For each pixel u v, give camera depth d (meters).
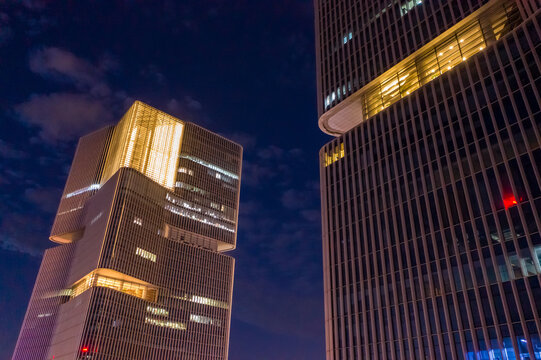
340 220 79.00
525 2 65.25
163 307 150.50
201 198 183.62
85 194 182.38
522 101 58.22
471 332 52.62
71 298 150.25
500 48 63.62
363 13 95.12
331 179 85.25
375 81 84.62
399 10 86.12
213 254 174.62
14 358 146.75
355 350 65.75
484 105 62.75
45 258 171.38
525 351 47.12
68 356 128.00
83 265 149.50
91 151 198.00
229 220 189.12
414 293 61.19
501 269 52.56
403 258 65.00
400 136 74.38
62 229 175.62
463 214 59.50
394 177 72.31
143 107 187.38
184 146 190.25
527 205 52.78
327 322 72.56
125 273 143.75
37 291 161.38
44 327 148.00
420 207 65.81
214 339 157.62
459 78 67.94
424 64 78.00
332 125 96.81
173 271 159.50
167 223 167.38
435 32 76.62
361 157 80.56
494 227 55.19
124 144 173.88
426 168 67.56
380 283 66.69
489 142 60.03
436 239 61.59
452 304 56.03
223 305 167.00
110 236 144.88
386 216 70.75
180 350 147.38
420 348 57.16
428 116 70.69
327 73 98.31
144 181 162.88
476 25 71.88
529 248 50.75
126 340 135.00
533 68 58.47
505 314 50.22
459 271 56.94
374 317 65.25
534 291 48.62
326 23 105.19
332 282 75.00
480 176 59.44
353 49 93.75
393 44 84.31
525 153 55.31
